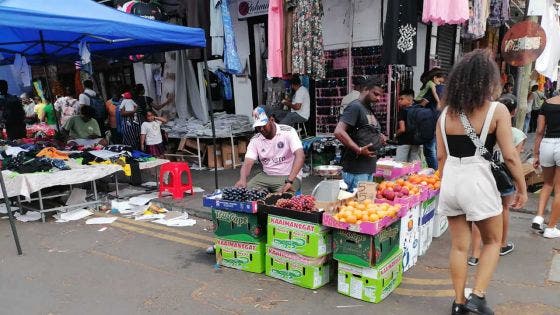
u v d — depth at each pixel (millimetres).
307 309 3281
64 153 6754
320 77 6492
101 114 10070
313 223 3475
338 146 7355
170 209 6293
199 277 3908
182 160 9555
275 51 6512
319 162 7695
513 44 6195
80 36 7477
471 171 2773
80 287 3773
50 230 5453
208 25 7477
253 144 4656
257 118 4375
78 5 5336
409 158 6441
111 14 5523
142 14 7570
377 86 4336
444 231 5035
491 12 8914
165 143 9523
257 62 9219
